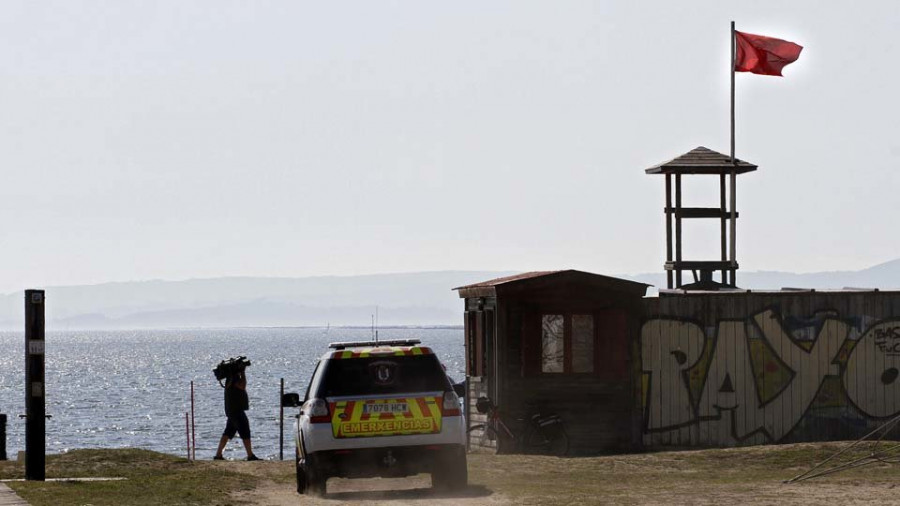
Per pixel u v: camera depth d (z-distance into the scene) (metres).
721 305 95.19
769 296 95.50
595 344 93.94
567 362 93.62
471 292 98.38
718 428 94.44
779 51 110.38
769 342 95.25
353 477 60.53
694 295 94.94
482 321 96.94
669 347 94.44
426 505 54.47
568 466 77.88
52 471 75.19
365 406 60.09
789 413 95.19
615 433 93.44
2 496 57.34
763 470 73.88
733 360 94.94
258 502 57.84
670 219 107.62
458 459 60.72
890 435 95.44
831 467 73.38
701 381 94.50
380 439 59.88
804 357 95.62
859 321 96.25
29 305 69.38
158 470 76.31
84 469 76.06
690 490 60.09
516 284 92.88
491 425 93.25
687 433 94.00
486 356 95.81
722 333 95.00
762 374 95.12
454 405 60.94
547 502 54.62
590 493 59.25
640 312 94.31
